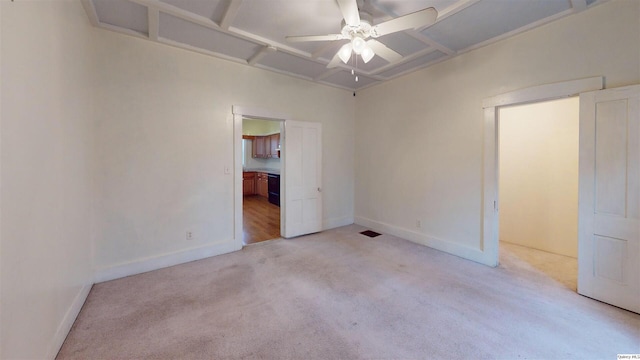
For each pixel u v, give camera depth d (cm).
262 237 426
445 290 253
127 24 261
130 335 187
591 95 230
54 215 166
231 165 357
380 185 457
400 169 420
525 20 254
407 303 230
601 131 225
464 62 329
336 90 476
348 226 494
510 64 287
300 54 330
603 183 225
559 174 354
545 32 259
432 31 276
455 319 207
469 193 329
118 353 169
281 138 423
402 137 415
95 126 262
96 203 264
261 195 844
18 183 125
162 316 210
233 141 357
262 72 382
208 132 336
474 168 323
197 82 325
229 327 197
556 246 355
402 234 419
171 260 311
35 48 144
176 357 167
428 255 346
